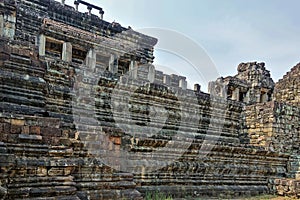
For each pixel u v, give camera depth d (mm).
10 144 10375
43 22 25047
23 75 13922
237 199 17625
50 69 16953
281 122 25047
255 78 32656
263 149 21766
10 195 9688
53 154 11211
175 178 16656
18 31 23766
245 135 26406
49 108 15797
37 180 10445
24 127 10742
